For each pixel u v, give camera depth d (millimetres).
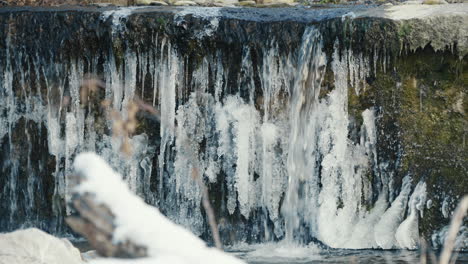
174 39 10656
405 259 9141
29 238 5680
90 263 3336
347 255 9539
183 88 10734
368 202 10094
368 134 10055
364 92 10039
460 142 9703
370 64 9961
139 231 3363
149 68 10797
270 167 10461
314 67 10156
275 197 10445
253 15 10648
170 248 3361
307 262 9172
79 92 11039
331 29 10000
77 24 10922
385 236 9906
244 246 10367
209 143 10688
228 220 10656
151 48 10750
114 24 10773
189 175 10742
